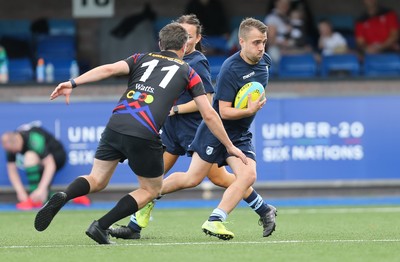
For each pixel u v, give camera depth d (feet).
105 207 150.10
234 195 86.33
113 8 190.70
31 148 149.89
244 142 88.74
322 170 158.81
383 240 88.94
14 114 156.76
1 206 154.40
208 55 180.24
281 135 158.10
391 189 160.45
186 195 161.07
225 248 81.25
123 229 91.35
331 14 201.46
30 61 183.21
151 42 189.47
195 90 82.07
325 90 165.27
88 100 156.97
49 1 198.70
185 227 109.50
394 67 180.96
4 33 194.18
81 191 80.79
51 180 150.92
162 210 141.79
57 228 109.19
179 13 201.26
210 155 90.12
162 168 81.25
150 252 78.18
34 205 149.59
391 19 185.47
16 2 197.77
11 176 152.05
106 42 191.72
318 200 156.76
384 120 159.33
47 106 156.87
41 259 74.38
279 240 89.56
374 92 163.02
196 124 97.66
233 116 86.28
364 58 181.88
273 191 159.02
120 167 157.48
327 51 181.98
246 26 86.79
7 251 81.25
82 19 194.80
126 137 78.95
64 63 182.91
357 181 159.02
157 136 79.56
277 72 178.91
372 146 159.33
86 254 77.10
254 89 87.10
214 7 186.50
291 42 182.50
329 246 82.89
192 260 72.59
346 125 159.02
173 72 81.05
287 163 158.30
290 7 185.98
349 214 128.47
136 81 81.15
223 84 87.45
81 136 156.56
